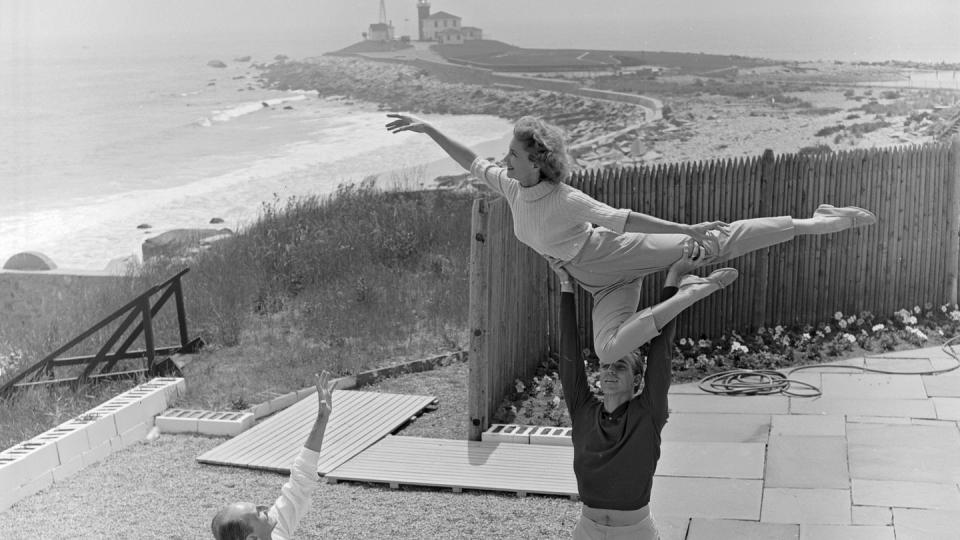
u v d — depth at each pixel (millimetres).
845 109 43750
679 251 4785
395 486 7934
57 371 11461
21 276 14609
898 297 12023
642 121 50281
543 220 4805
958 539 6309
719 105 52656
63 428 8875
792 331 11633
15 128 56250
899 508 6844
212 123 65000
